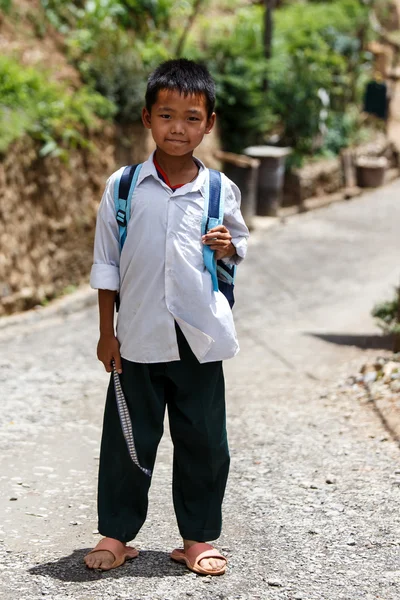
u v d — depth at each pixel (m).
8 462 7.59
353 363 11.84
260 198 24.28
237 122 23.97
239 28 26.16
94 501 6.73
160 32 23.38
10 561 5.51
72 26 20.72
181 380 5.15
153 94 4.97
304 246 21.97
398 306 11.58
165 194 5.01
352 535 5.93
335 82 29.45
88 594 5.01
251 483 7.11
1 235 15.08
